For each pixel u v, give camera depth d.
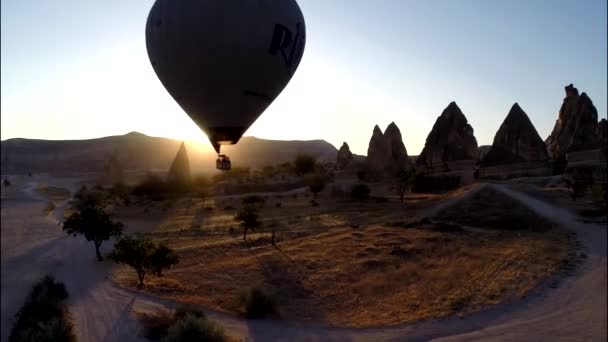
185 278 28.44
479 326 20.45
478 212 49.94
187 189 104.94
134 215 69.12
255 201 73.62
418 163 93.56
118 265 34.00
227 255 35.44
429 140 92.56
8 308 26.52
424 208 58.00
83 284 28.58
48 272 34.22
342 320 21.44
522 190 58.31
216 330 17.83
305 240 40.72
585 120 76.69
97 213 38.06
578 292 24.50
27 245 47.25
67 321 21.14
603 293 24.14
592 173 66.94
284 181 98.69
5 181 145.88
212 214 67.50
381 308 22.98
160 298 24.45
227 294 25.03
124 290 26.20
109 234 38.03
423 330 20.05
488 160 77.75
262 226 51.50
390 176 93.94
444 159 88.62
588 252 32.88
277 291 25.67
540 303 23.09
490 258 31.47
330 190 82.50
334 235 42.66
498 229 44.94
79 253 41.47
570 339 18.97
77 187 148.88
